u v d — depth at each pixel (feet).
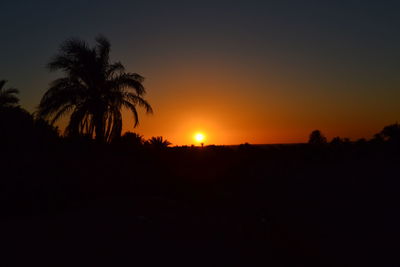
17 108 46.55
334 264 23.95
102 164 48.98
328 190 58.18
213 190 58.03
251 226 33.27
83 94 82.07
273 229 32.68
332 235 31.19
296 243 28.53
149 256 22.50
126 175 50.55
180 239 26.40
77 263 20.77
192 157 87.86
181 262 22.00
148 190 50.21
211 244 26.00
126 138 81.35
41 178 34.42
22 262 20.52
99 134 81.51
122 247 23.68
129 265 20.94
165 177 62.80
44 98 81.10
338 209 42.29
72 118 80.12
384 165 97.71
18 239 24.26
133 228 27.91
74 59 81.87
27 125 43.57
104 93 83.56
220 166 87.92
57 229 26.76
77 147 48.75
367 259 25.08
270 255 24.99
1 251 21.97
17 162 34.88
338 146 142.00
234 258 23.56
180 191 53.21
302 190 58.39
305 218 37.45
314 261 24.41
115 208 34.53
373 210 41.52
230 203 45.93
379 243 28.73
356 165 99.81
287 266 23.13
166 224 30.17
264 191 57.77
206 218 34.63
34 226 27.37
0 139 38.55
